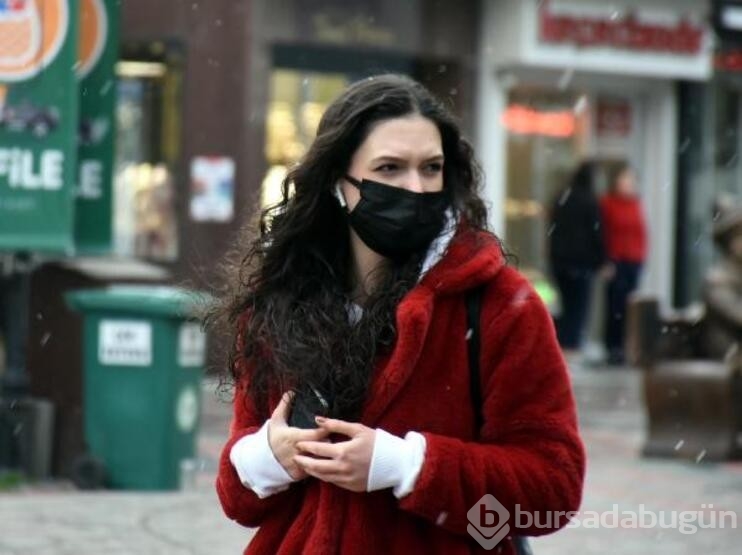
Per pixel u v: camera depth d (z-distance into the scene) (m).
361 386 3.98
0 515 10.55
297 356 4.02
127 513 10.75
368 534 3.94
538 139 24.91
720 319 14.08
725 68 26.56
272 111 21.62
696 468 13.53
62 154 12.27
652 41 25.00
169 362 11.89
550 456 3.94
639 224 23.61
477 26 23.88
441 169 4.15
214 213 20.86
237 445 4.13
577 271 23.12
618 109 25.84
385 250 4.07
